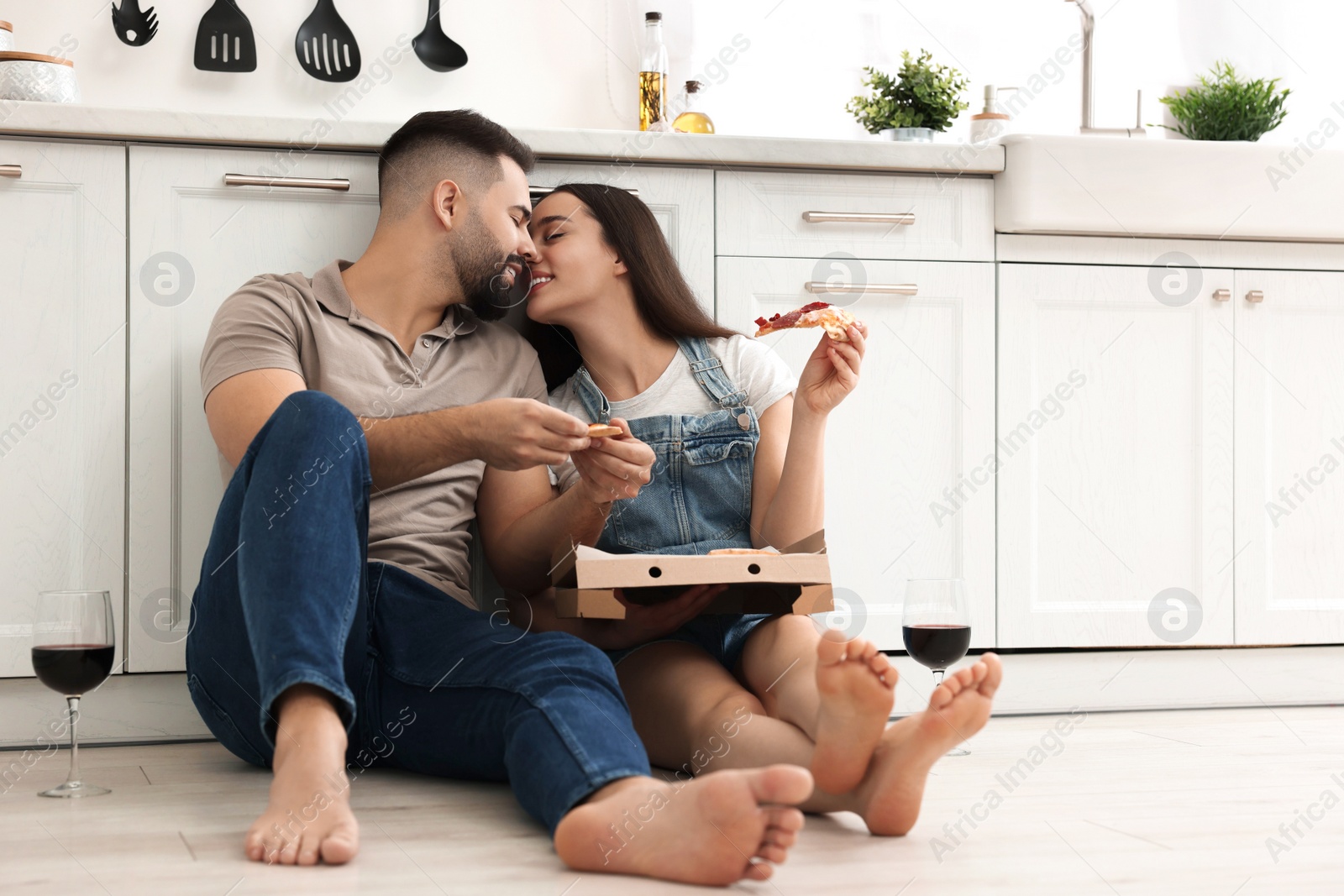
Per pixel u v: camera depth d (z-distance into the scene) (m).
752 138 1.96
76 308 1.76
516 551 1.64
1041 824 1.23
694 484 1.70
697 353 1.78
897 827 1.17
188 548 1.80
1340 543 2.15
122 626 1.77
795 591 1.47
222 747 1.74
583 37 2.44
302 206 1.85
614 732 1.13
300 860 1.05
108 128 1.76
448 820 1.25
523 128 1.88
